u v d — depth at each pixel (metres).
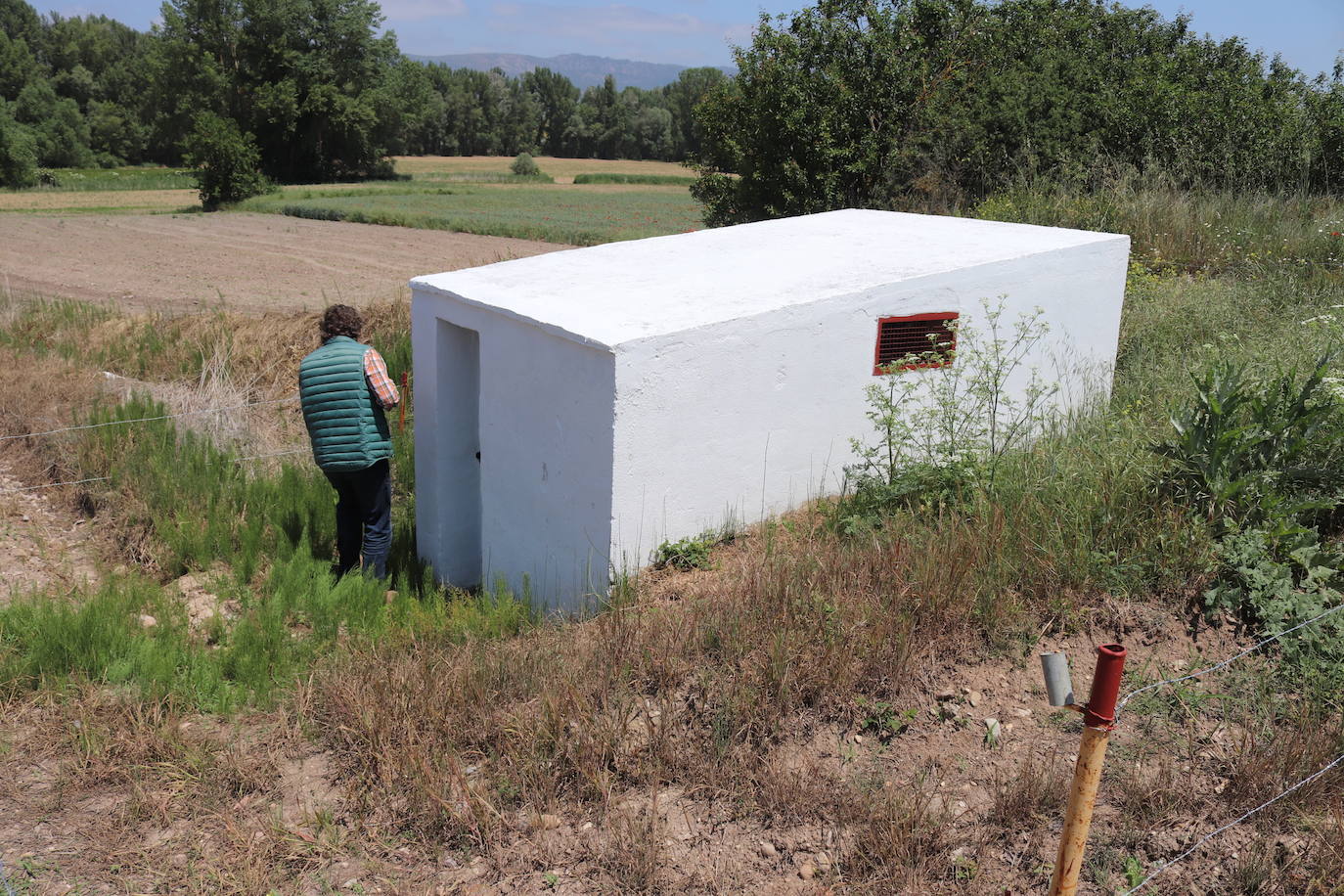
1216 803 3.32
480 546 6.98
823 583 4.54
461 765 3.61
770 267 6.46
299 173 73.50
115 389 9.46
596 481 5.19
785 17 17.81
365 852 3.29
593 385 5.08
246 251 27.80
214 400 9.38
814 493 6.02
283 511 7.09
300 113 69.25
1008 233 7.60
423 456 6.95
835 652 3.96
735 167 20.67
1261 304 8.57
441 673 4.18
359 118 71.75
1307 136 14.34
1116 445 5.51
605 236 32.31
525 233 33.44
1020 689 3.95
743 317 5.34
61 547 6.71
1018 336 6.71
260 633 4.79
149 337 11.27
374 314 11.40
